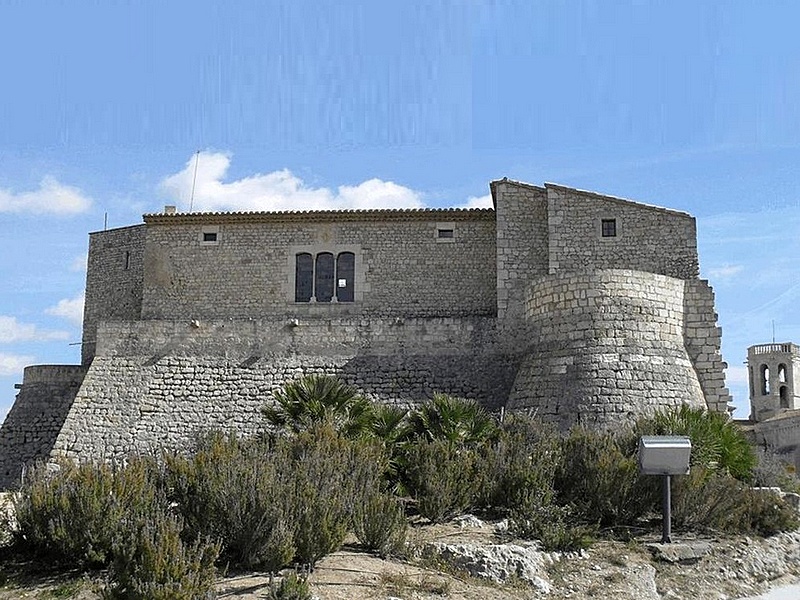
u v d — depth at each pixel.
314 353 33.66
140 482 16.52
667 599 17.45
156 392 33.56
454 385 32.69
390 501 17.61
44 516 15.59
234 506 15.52
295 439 21.36
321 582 14.82
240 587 14.18
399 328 33.62
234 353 33.94
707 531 20.98
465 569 16.61
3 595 13.95
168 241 39.50
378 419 24.75
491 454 22.25
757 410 75.44
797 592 18.83
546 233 35.28
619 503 20.83
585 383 29.31
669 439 19.69
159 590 12.59
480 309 37.72
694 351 31.36
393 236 38.62
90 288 42.38
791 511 22.70
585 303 30.44
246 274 38.94
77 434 32.81
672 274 34.34
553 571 17.50
